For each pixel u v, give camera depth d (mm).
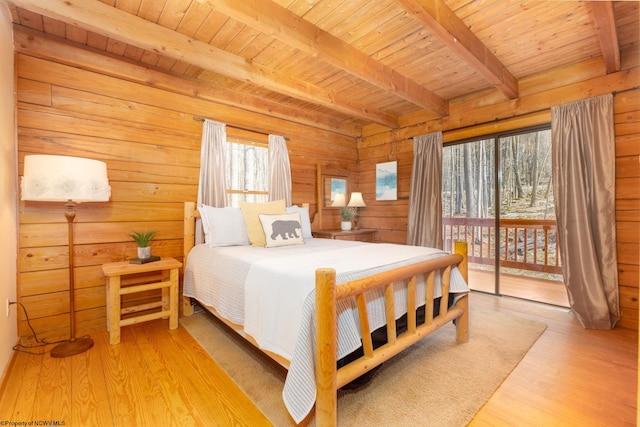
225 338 2244
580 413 1395
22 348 2049
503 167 3812
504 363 1851
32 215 2186
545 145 3598
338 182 4551
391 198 4332
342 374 1285
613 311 2465
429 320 1867
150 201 2754
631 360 1896
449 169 4195
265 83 2811
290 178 3840
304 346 1216
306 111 4051
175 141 2910
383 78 2779
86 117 2424
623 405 1449
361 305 1401
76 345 2053
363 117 3850
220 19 2117
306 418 1375
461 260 2154
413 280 1729
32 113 2195
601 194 2529
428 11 1802
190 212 2832
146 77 2699
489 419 1360
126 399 1507
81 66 2389
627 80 2482
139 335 2299
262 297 1584
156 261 2473
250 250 2434
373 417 1367
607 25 1947
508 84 2885
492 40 2375
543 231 3809
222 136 3180
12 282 2002
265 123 3672
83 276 2412
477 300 3184
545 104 2938
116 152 2568
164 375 1733
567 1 1928
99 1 1901
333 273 1185
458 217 4180
